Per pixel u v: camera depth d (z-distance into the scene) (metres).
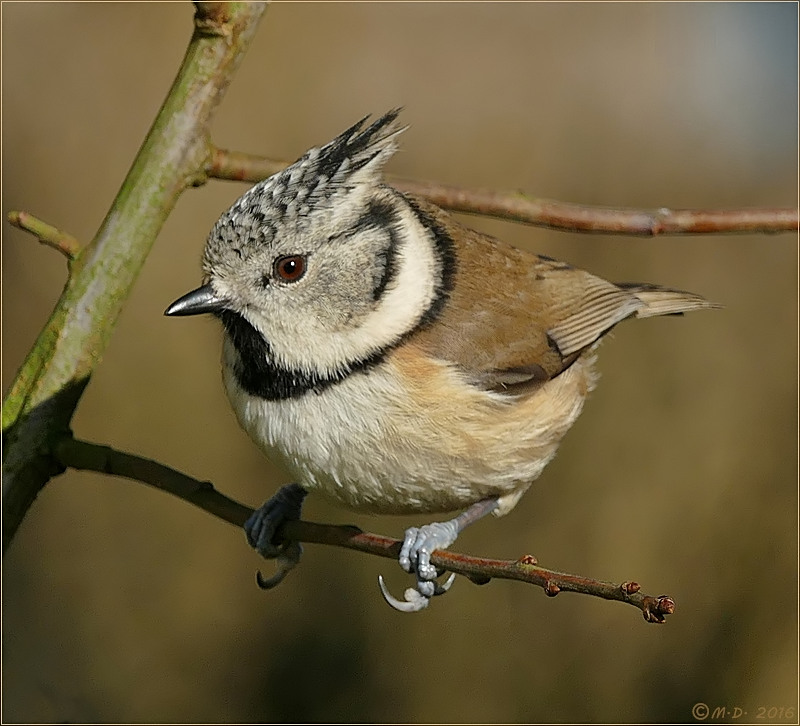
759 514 12.92
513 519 13.04
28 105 14.57
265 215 6.09
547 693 12.80
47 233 6.01
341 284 6.20
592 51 15.55
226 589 13.62
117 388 13.72
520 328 6.92
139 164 6.06
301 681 13.30
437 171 14.74
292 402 6.26
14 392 5.92
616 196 14.74
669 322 13.48
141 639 13.47
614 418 13.23
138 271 6.05
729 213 6.81
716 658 12.68
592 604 12.92
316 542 5.85
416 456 6.32
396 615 13.27
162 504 13.74
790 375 13.25
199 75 6.09
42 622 13.34
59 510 13.64
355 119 14.91
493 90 15.20
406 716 13.06
